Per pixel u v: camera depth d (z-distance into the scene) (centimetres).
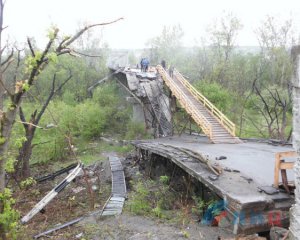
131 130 3306
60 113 3241
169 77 2964
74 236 1084
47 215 1414
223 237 923
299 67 567
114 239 1023
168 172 1794
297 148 594
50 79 4212
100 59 4825
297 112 588
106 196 1662
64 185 1447
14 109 738
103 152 3077
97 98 3994
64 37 688
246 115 3666
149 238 989
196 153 1462
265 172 1223
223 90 3750
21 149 1908
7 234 863
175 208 1308
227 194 984
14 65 2617
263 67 4700
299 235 595
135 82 3222
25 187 1803
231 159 1479
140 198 1355
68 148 2877
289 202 959
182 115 3181
